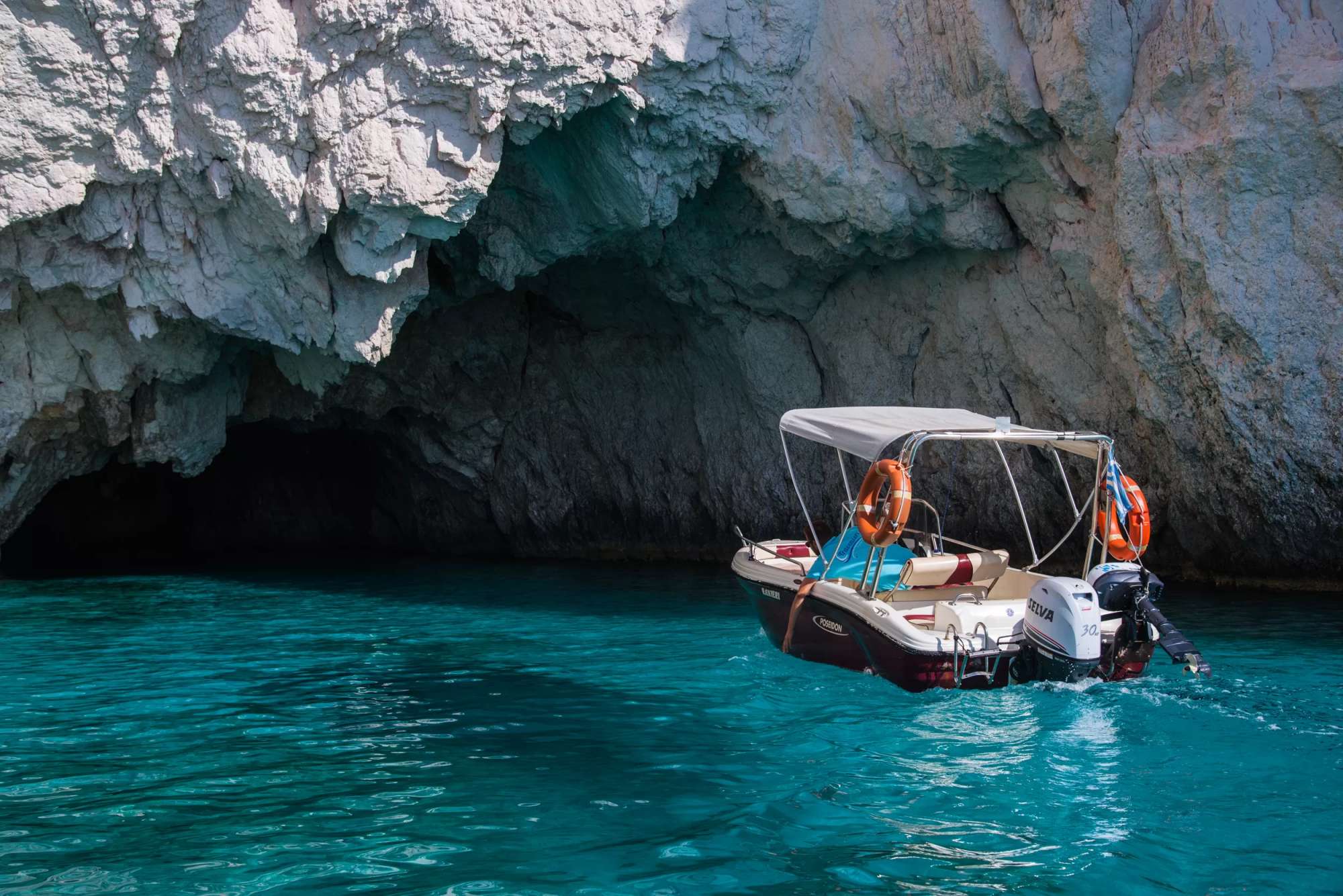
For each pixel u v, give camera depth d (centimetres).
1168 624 775
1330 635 974
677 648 1008
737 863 479
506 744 675
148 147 1171
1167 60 1172
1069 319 1351
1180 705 736
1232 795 564
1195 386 1218
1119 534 854
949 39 1275
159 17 1110
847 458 1611
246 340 1498
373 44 1165
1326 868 474
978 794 570
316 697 816
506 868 472
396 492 2216
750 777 604
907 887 454
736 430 1742
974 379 1475
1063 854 490
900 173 1355
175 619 1234
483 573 1736
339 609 1312
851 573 945
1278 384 1161
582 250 1499
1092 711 723
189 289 1262
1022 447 1431
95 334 1368
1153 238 1196
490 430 1983
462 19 1170
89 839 508
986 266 1418
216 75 1155
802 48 1355
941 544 1013
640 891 449
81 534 2370
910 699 782
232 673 913
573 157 1375
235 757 647
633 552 1928
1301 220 1138
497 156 1236
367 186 1179
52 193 1152
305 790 582
